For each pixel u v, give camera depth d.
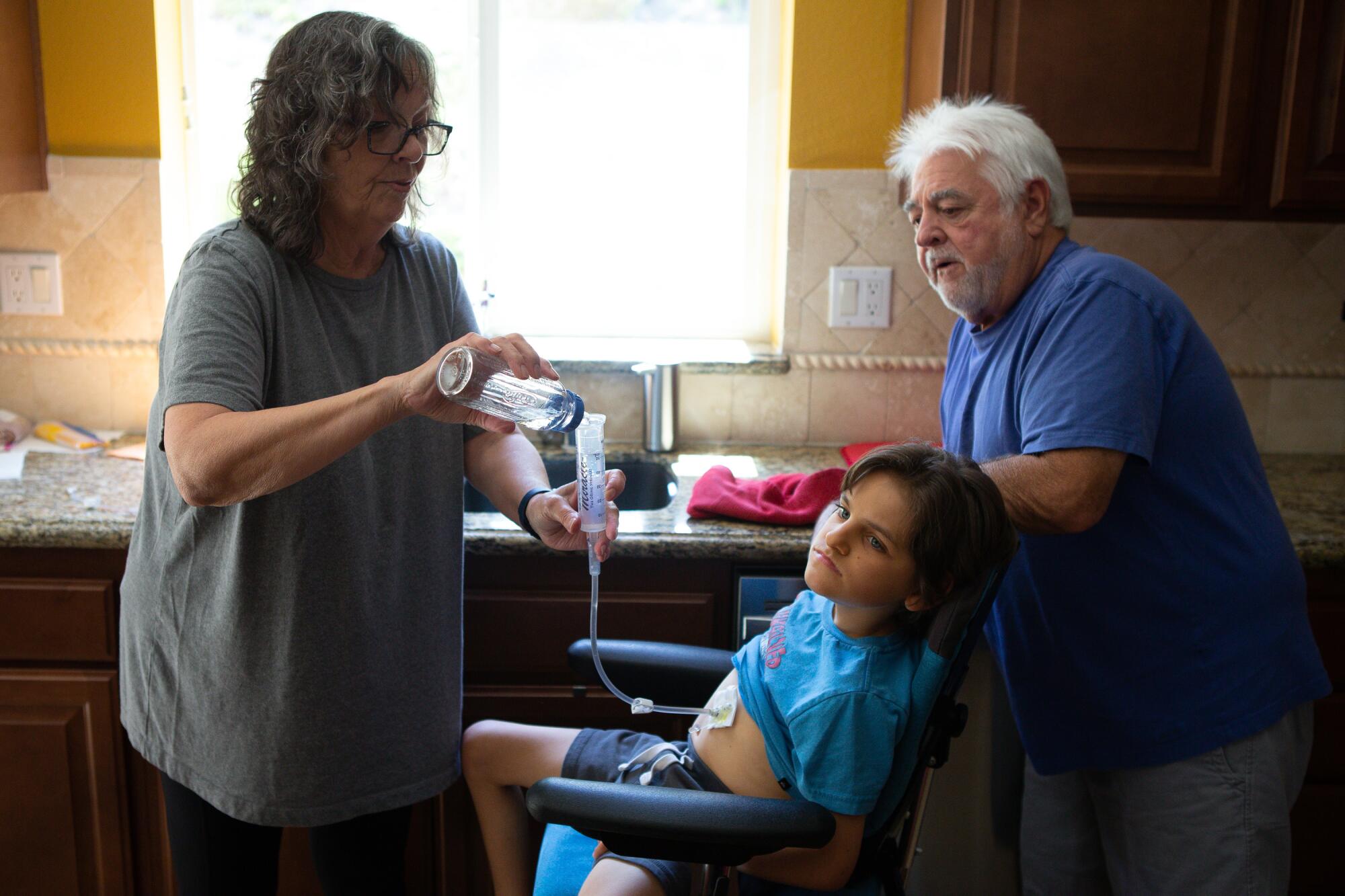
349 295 1.32
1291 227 2.20
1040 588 1.44
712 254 2.42
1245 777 1.38
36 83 2.07
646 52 2.32
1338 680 1.79
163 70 2.14
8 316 2.16
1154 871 1.45
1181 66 1.88
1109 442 1.26
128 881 1.79
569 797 1.09
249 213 1.26
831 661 1.24
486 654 1.76
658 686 1.46
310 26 1.22
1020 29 1.86
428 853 1.80
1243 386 2.28
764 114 2.34
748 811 1.08
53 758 1.74
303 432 1.11
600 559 1.36
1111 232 2.20
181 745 1.36
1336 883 1.89
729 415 2.29
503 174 2.37
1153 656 1.40
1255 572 1.38
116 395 2.21
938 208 1.44
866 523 1.17
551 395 1.23
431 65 1.25
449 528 1.44
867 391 2.27
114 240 2.14
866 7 2.10
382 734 1.37
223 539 1.28
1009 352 1.44
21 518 1.66
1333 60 1.87
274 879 1.51
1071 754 1.48
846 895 1.25
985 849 1.75
